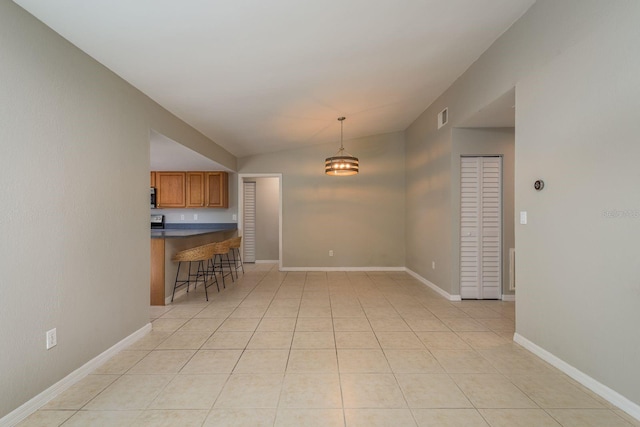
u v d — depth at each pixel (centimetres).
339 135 646
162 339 314
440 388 224
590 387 220
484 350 286
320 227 692
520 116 289
